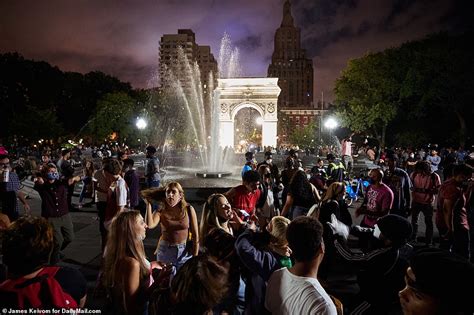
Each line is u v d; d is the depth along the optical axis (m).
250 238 4.21
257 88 59.53
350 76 54.22
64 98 78.88
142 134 74.56
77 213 14.95
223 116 60.09
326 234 6.58
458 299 1.94
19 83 68.44
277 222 4.59
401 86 48.22
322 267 6.71
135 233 4.21
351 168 23.66
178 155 46.59
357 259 4.58
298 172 8.15
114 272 4.15
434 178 10.31
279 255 4.38
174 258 6.09
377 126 59.41
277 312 3.37
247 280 4.22
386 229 4.34
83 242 10.66
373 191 8.50
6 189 10.02
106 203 8.24
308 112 149.12
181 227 6.15
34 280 3.07
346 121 53.88
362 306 4.46
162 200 6.22
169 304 3.31
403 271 4.31
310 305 3.21
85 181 16.38
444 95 42.97
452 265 2.00
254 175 7.39
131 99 75.94
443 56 42.72
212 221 5.64
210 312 3.21
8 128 59.94
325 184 12.27
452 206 8.24
